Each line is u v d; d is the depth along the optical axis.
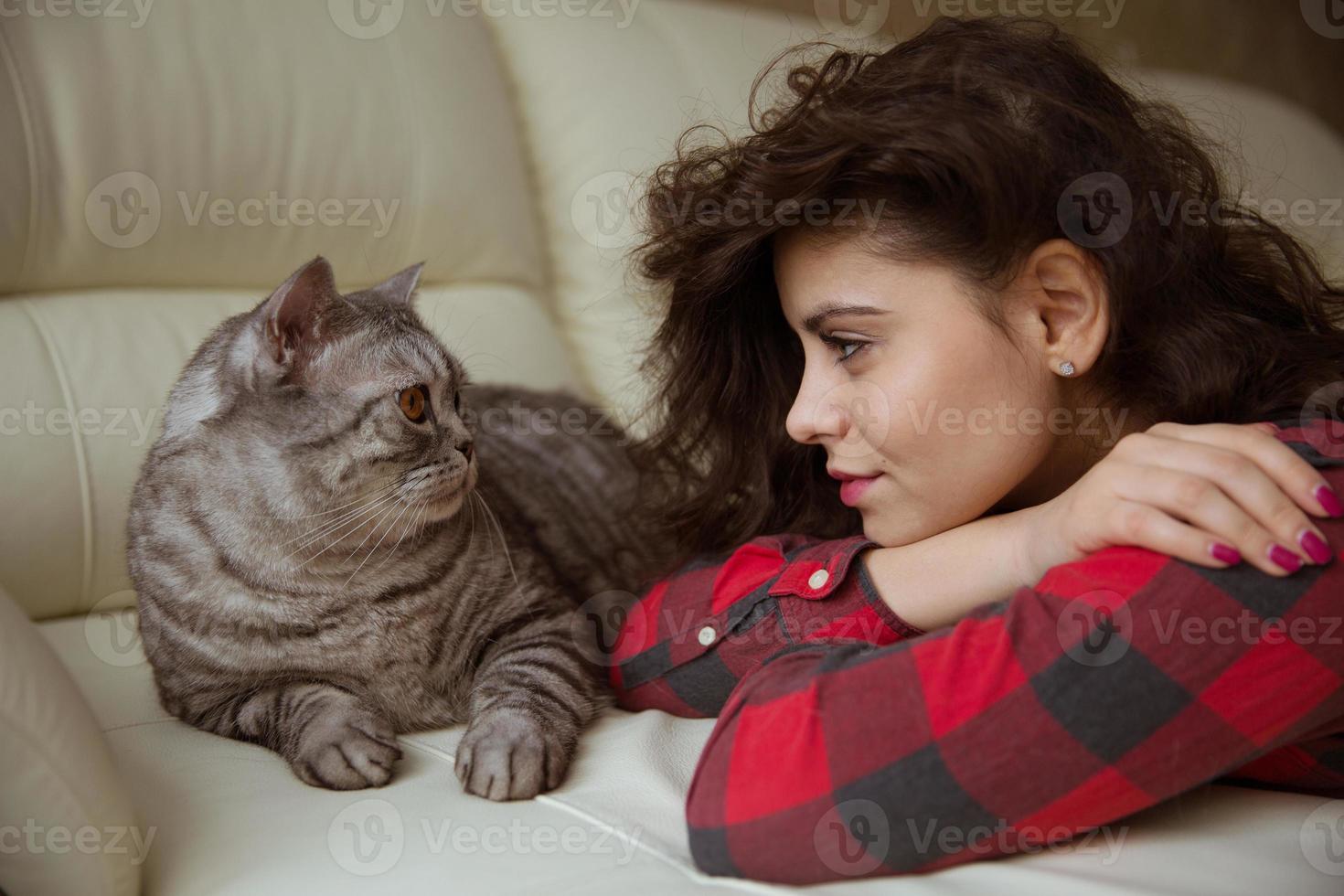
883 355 0.98
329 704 1.13
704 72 2.18
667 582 1.25
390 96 1.82
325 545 1.21
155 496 1.24
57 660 0.92
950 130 0.93
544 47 2.10
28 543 1.47
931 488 1.00
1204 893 0.76
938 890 0.80
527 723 1.05
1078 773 0.79
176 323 1.65
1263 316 1.08
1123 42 3.28
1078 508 0.88
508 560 1.36
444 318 1.87
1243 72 3.61
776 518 1.27
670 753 1.06
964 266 0.94
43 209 1.52
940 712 0.81
